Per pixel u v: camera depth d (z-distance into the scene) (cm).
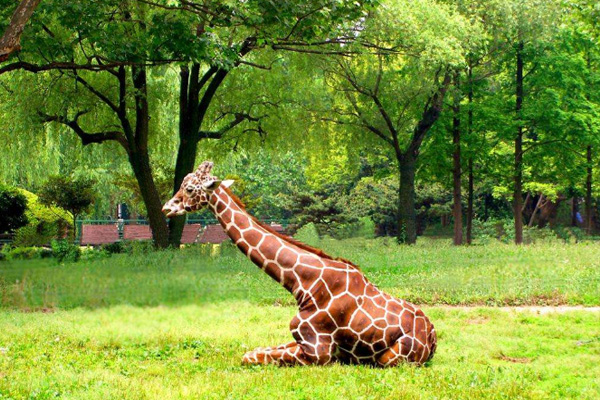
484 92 3198
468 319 1296
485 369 877
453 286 1602
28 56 1948
